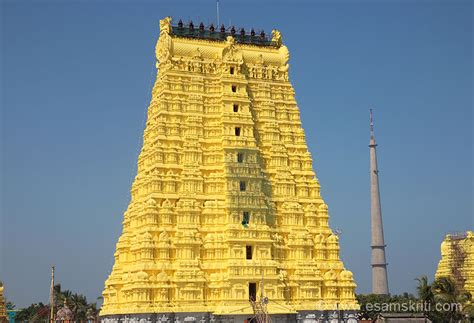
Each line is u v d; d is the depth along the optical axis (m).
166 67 103.00
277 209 101.56
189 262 92.00
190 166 98.00
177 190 97.25
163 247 92.56
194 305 90.56
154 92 106.06
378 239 190.50
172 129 100.00
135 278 90.19
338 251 102.81
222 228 95.94
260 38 112.62
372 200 194.38
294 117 108.56
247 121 102.44
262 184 100.44
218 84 104.38
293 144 106.94
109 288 101.88
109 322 99.12
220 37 109.69
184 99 102.12
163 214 94.56
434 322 110.50
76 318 169.88
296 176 105.00
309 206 103.75
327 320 97.25
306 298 97.19
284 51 111.00
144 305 89.06
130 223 102.62
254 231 96.00
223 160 99.44
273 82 108.88
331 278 99.81
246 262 93.62
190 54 104.94
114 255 104.75
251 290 94.94
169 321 88.88
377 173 196.38
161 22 107.50
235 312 89.88
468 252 145.50
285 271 97.75
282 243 99.62
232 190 97.62
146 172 100.88
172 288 90.94
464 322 113.19
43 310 178.38
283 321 93.75
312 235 102.25
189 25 108.44
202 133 101.12
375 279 188.25
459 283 141.25
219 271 93.75
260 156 102.75
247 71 107.50
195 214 95.38
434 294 111.88
